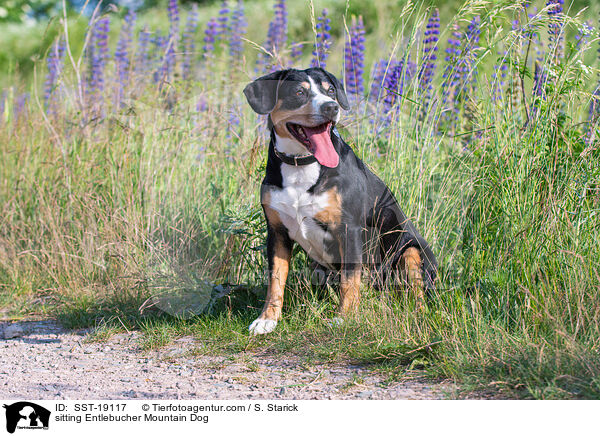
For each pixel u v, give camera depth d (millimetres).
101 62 7125
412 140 5012
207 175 5590
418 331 3627
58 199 5996
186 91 6309
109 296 4945
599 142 4312
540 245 3941
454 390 3055
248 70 6246
